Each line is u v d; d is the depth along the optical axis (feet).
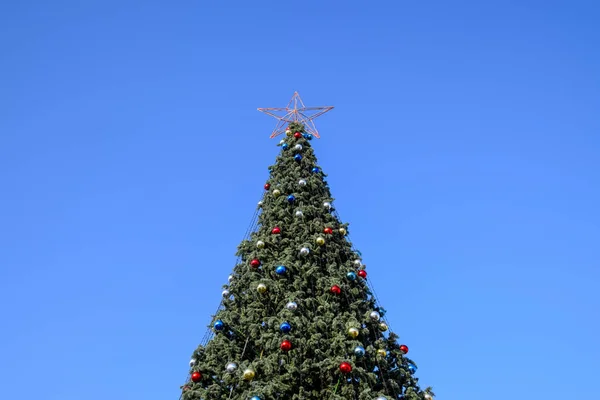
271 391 62.44
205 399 66.08
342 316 71.82
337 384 64.64
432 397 73.00
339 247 83.25
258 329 71.41
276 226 83.66
